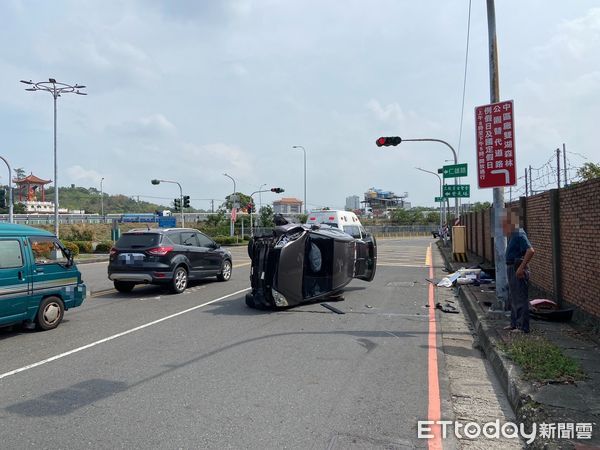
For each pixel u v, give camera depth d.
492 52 9.33
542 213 10.69
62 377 6.02
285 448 4.08
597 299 7.52
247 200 73.25
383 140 22.19
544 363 5.85
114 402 5.15
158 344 7.70
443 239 40.50
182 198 48.28
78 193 164.50
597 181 7.45
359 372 6.23
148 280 12.75
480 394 5.54
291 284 10.77
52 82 33.41
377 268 21.45
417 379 5.98
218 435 4.33
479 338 8.02
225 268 16.00
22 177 123.00
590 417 4.34
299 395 5.37
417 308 11.16
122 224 69.00
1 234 8.03
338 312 10.52
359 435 4.36
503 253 9.23
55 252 8.98
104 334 8.42
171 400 5.21
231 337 8.17
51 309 8.80
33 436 4.31
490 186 9.30
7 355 7.04
